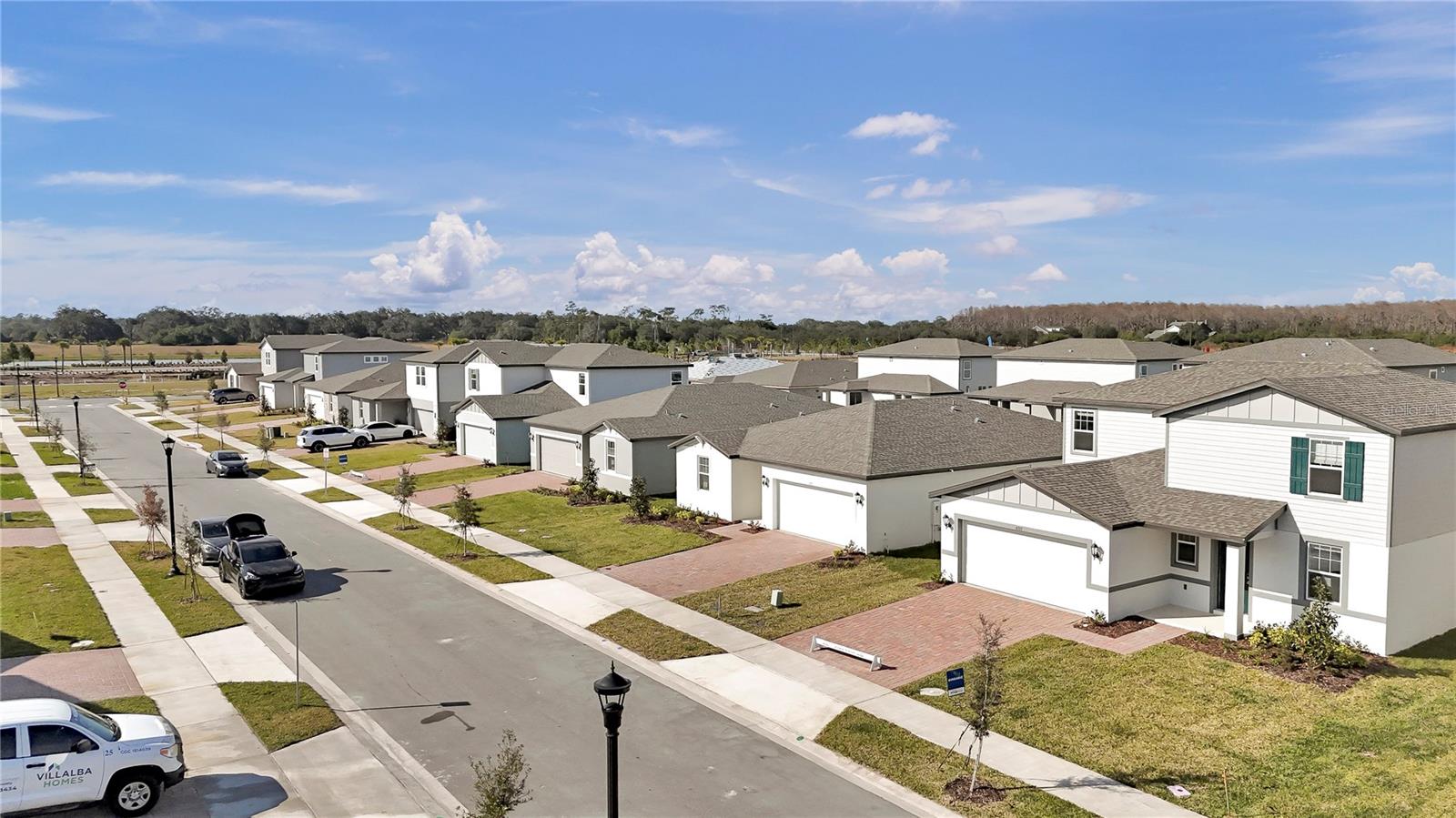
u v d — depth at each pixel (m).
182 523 33.53
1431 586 20.61
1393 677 18.61
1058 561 23.44
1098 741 16.11
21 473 48.56
